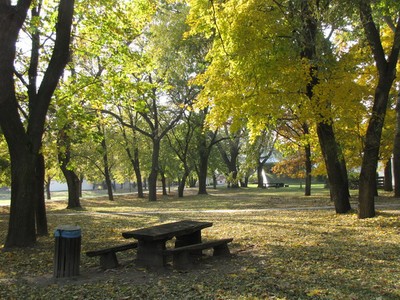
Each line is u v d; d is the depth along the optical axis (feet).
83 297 19.24
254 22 40.04
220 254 27.66
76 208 85.56
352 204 64.39
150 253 24.77
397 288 18.98
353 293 18.33
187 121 135.64
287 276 21.62
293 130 84.74
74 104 44.91
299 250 28.78
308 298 17.76
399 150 75.46
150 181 119.34
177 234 25.11
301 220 46.44
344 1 34.96
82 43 50.49
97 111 61.67
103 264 25.18
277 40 39.99
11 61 31.78
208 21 43.86
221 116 46.39
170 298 18.43
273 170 127.95
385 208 55.93
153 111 123.54
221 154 189.37
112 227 48.49
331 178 51.21
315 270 22.82
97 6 45.80
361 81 57.36
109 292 19.80
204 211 68.13
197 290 19.40
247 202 88.48
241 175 100.17
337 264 24.20
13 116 32.65
